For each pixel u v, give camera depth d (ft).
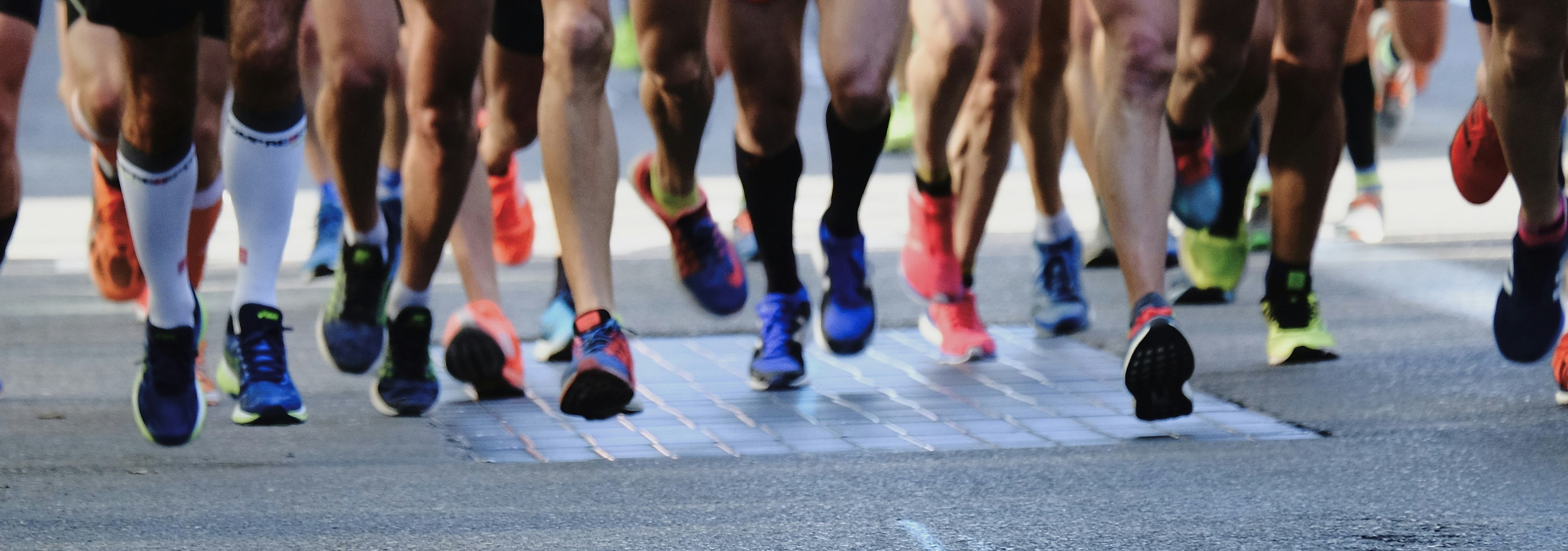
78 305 45.19
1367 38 53.26
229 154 28.40
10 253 54.54
